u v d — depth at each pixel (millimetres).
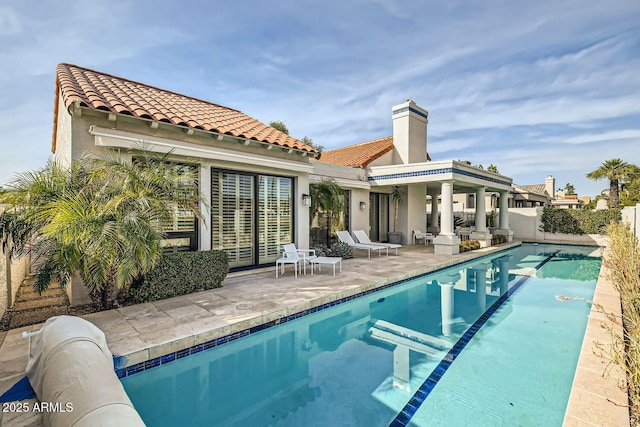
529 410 3389
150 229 5004
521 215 21328
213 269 6836
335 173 13359
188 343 4391
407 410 3449
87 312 5332
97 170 5109
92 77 8320
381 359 4660
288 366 4535
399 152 16422
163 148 6633
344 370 4359
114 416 2189
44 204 4797
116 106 6332
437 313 6688
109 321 4918
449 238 12570
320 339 5473
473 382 3961
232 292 6605
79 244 4570
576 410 2734
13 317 5195
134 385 3922
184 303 5836
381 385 3959
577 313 6613
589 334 4293
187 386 4129
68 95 5879
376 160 15617
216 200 7973
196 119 7863
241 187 8516
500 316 6449
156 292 5969
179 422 3406
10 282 5566
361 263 10430
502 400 3582
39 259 4910
